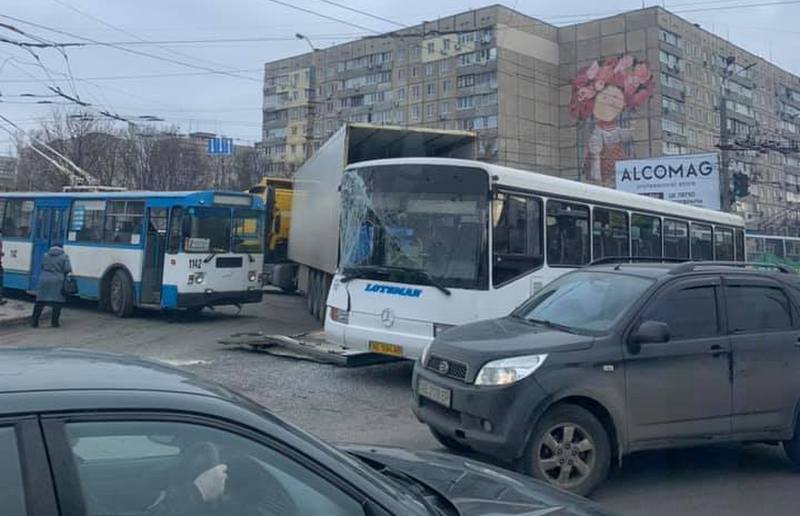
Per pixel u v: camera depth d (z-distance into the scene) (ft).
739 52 213.25
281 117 259.19
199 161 178.50
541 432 18.74
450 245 31.09
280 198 85.25
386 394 31.63
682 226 45.91
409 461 11.75
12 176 175.32
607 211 37.65
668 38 187.01
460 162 31.40
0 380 7.04
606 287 22.12
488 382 18.86
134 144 161.89
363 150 47.06
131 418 7.05
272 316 60.54
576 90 193.36
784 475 22.20
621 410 19.47
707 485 20.99
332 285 34.58
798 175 224.94
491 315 30.17
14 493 6.27
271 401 29.76
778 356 21.71
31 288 65.05
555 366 18.92
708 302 21.43
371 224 33.27
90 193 60.44
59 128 146.51
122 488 6.88
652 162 103.81
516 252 31.50
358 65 237.66
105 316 57.62
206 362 37.99
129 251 56.18
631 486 20.68
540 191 33.01
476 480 10.89
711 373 20.70
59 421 6.70
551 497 10.57
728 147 102.27
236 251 55.83
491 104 195.72
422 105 215.31
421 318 30.91
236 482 7.43
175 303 52.80
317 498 7.68
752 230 165.58
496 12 195.31
